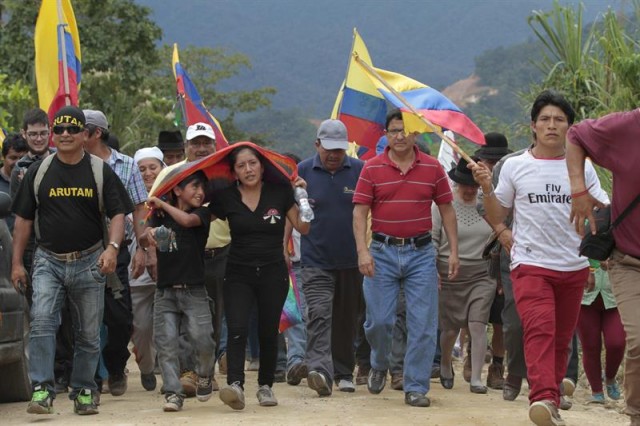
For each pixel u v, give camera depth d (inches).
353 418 370.9
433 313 408.2
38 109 441.7
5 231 411.2
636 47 651.5
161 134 501.0
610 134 314.0
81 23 1289.4
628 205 315.6
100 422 361.7
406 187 406.9
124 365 439.8
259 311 391.9
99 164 372.5
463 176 450.0
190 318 395.9
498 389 476.7
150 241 390.6
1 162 559.8
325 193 445.1
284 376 500.4
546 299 343.9
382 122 515.2
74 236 368.8
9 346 402.6
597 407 436.8
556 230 345.1
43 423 362.6
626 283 318.0
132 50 1314.0
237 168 386.0
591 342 441.4
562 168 346.3
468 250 456.4
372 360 429.7
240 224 387.5
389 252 409.1
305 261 446.0
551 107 347.3
